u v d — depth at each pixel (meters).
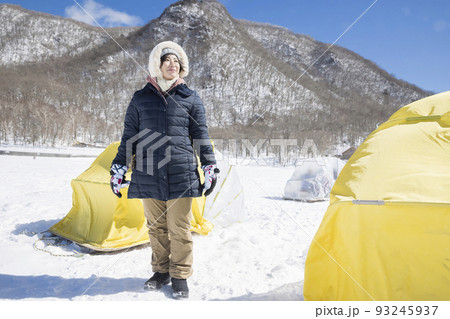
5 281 2.16
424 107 1.94
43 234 3.29
